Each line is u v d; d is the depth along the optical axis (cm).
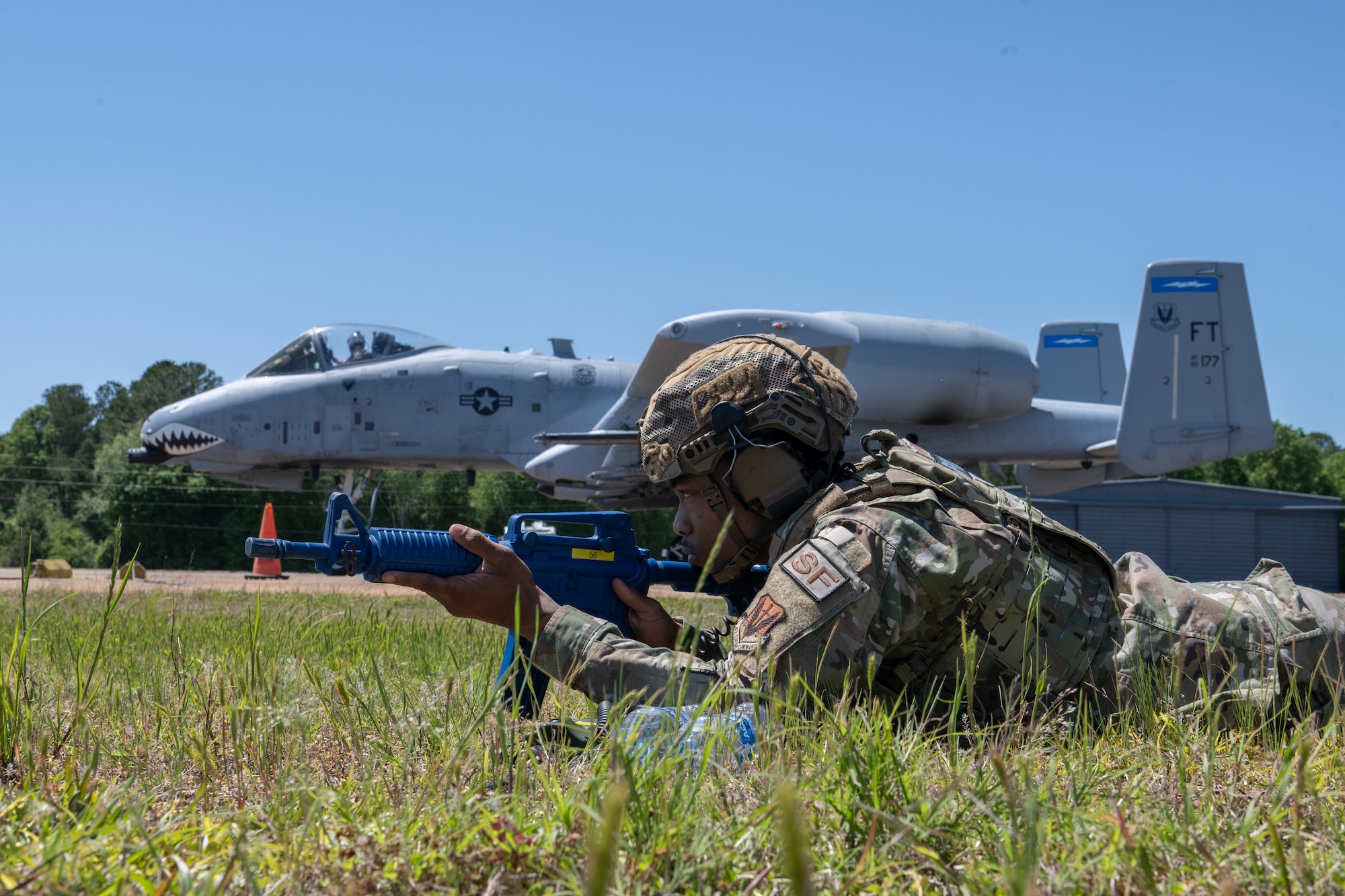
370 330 1809
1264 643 194
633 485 1645
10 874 99
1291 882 109
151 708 241
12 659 196
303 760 168
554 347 1858
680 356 1575
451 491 4416
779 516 203
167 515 4019
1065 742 176
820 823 128
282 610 611
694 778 140
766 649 173
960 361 1762
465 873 110
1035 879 102
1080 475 2097
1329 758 163
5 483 5031
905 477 190
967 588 182
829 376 204
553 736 178
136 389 7119
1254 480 5522
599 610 215
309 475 1858
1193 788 153
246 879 106
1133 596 204
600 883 72
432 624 599
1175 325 1844
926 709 186
